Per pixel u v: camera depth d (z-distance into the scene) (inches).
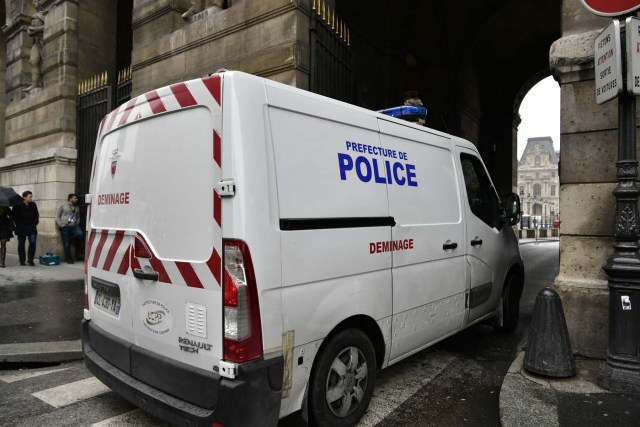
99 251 139.5
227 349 98.8
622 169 142.5
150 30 365.1
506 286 222.5
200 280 104.2
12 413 140.8
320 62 287.0
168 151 114.1
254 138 102.2
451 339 217.5
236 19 295.4
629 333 142.1
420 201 156.2
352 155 129.5
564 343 153.0
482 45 698.8
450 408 143.3
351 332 126.0
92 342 144.3
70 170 475.2
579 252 176.9
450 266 170.7
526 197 4352.9
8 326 231.5
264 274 100.7
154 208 116.6
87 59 493.4
